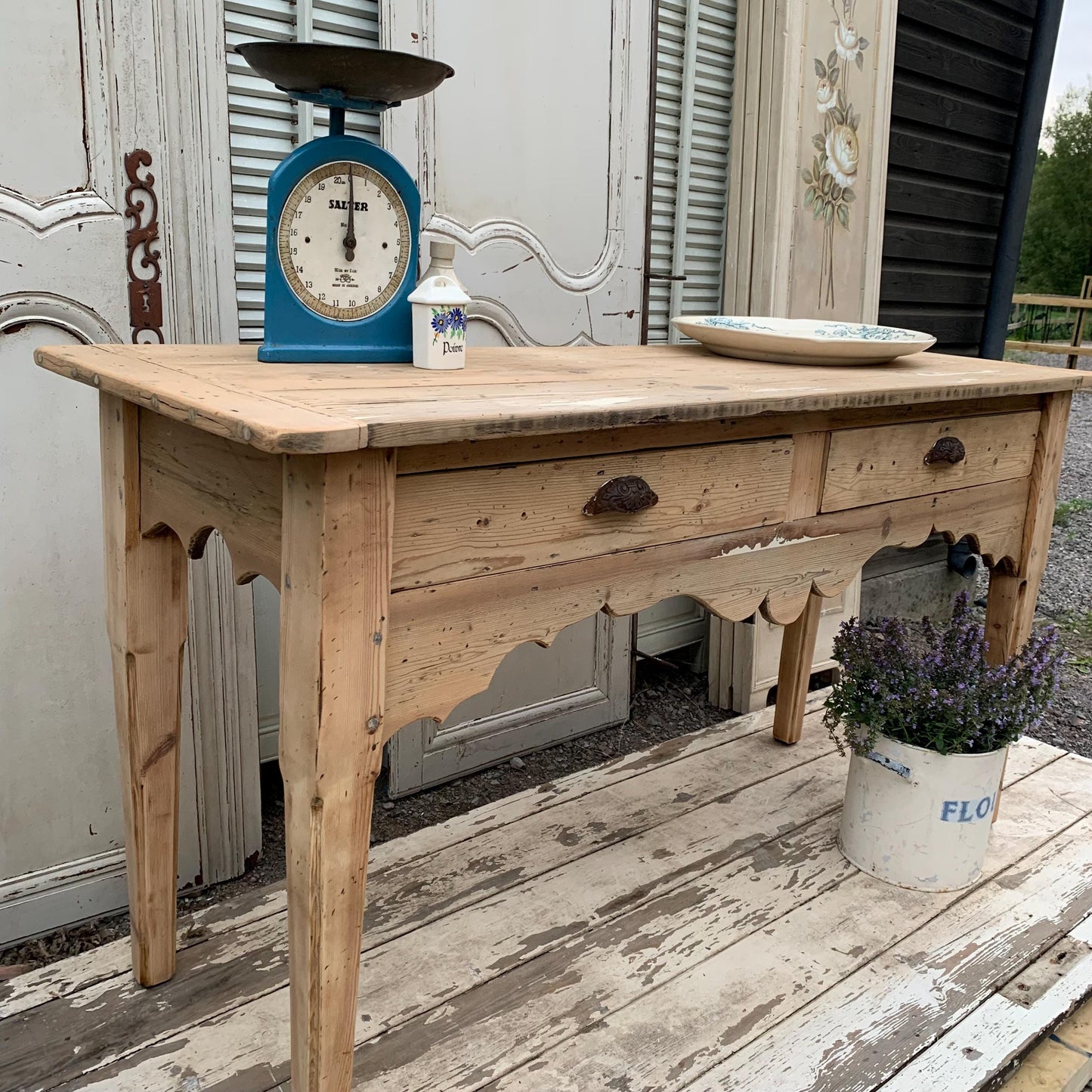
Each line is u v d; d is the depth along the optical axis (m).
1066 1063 1.59
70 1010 1.55
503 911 1.82
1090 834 2.17
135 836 1.53
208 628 1.91
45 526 1.70
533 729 2.66
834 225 2.89
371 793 1.15
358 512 1.04
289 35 1.90
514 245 2.28
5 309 1.59
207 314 1.82
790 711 2.50
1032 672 1.95
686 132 2.70
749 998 1.62
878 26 2.86
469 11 2.07
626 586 1.40
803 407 1.43
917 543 1.87
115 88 1.63
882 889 1.94
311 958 1.15
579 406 1.18
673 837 2.10
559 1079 1.44
